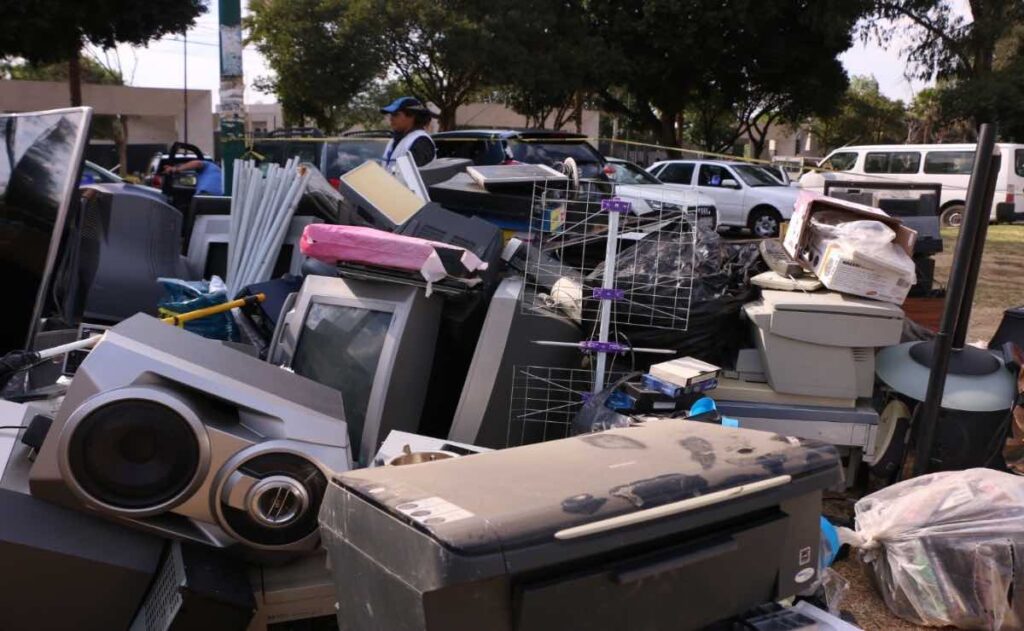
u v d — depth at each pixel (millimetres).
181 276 5254
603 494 1846
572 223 4371
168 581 2600
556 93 25234
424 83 28078
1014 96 25031
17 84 29734
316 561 2875
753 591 2090
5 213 3951
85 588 2607
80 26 20953
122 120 30797
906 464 4148
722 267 4496
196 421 2602
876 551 3479
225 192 7824
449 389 4168
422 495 1820
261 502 2660
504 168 6086
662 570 1847
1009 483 3410
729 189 16547
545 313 3990
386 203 4898
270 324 4473
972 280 4211
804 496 2158
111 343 2695
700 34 24328
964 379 4141
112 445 2559
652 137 31906
